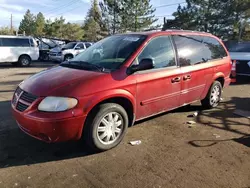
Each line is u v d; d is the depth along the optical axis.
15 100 3.95
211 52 5.91
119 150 3.99
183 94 5.12
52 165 3.54
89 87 3.65
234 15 30.08
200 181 3.20
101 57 4.50
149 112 4.56
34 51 17.69
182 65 5.00
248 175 3.34
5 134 4.52
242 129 4.91
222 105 6.51
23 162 3.61
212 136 4.56
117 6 32.84
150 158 3.75
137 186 3.09
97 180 3.20
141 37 4.58
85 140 3.78
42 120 3.42
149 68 4.19
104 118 3.85
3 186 3.06
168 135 4.57
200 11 31.23
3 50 16.48
